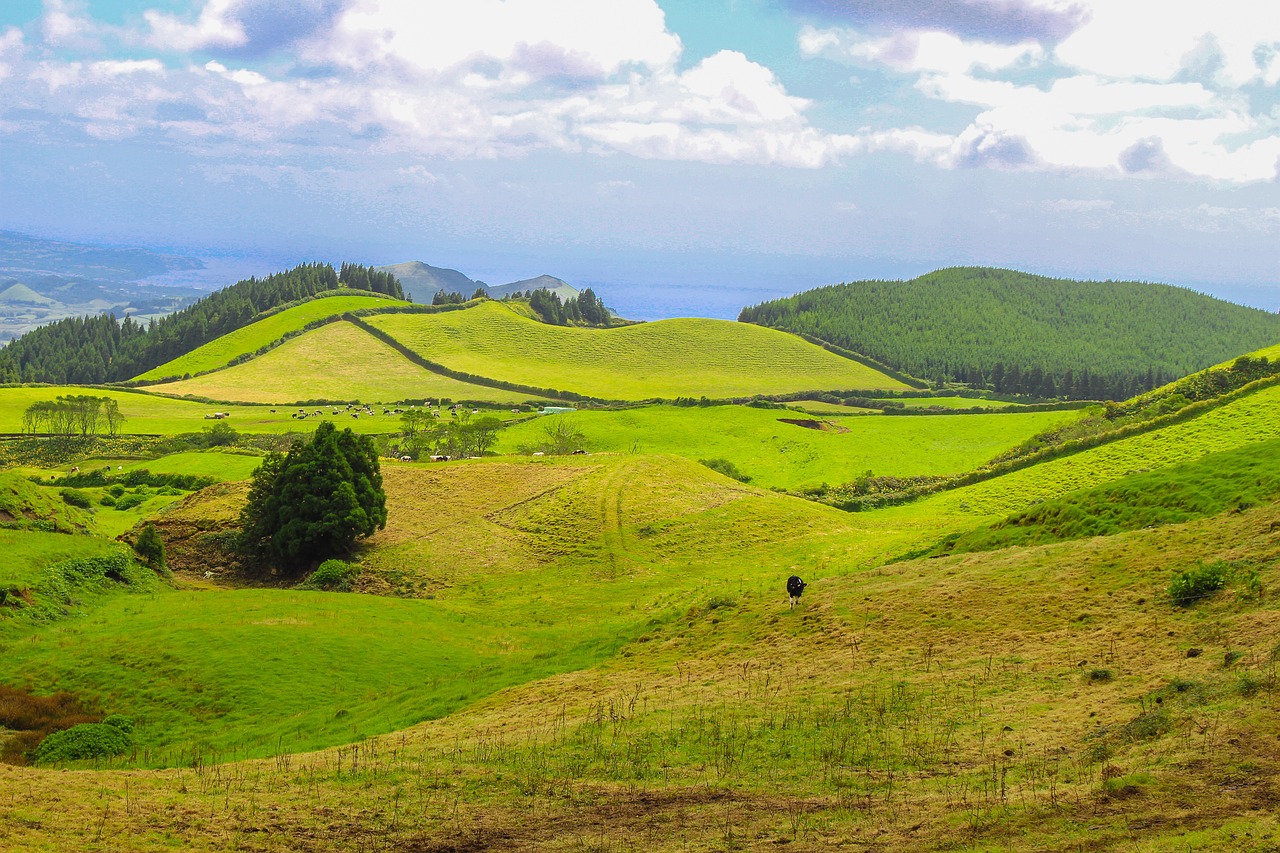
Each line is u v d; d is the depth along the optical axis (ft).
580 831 64.23
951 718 81.71
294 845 62.64
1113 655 90.99
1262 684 71.36
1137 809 56.54
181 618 168.86
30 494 214.48
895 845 57.41
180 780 78.59
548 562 255.29
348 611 182.29
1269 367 390.63
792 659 109.19
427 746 90.07
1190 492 153.69
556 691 111.75
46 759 109.40
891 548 217.56
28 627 162.09
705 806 67.82
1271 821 51.19
